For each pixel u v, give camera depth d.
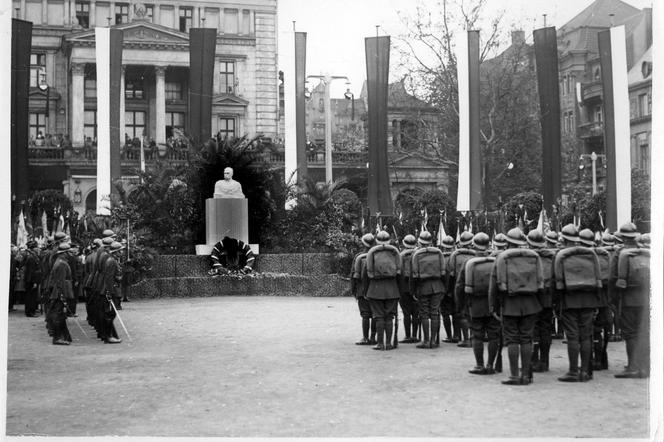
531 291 10.68
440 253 14.58
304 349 14.35
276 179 31.42
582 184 40.00
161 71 55.56
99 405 9.77
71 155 52.66
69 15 56.44
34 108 56.22
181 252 30.55
